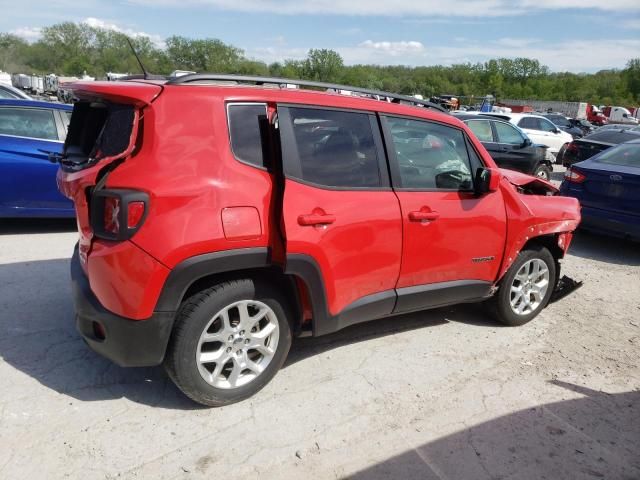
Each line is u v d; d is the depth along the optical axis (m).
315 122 3.36
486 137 12.15
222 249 2.94
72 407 3.18
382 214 3.56
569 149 12.99
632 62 114.06
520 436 3.20
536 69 116.12
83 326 3.08
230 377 3.24
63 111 6.61
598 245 8.12
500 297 4.59
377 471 2.83
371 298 3.67
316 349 4.09
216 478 2.71
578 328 4.85
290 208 3.12
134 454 2.83
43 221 7.33
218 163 2.97
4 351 3.75
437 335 4.48
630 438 3.25
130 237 2.79
